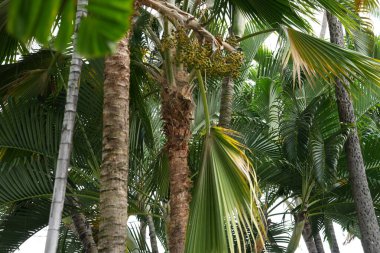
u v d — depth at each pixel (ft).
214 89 26.99
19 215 21.01
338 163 28.63
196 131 25.46
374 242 24.40
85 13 3.37
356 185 25.35
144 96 22.75
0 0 18.45
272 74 34.45
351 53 18.60
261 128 27.20
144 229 35.78
